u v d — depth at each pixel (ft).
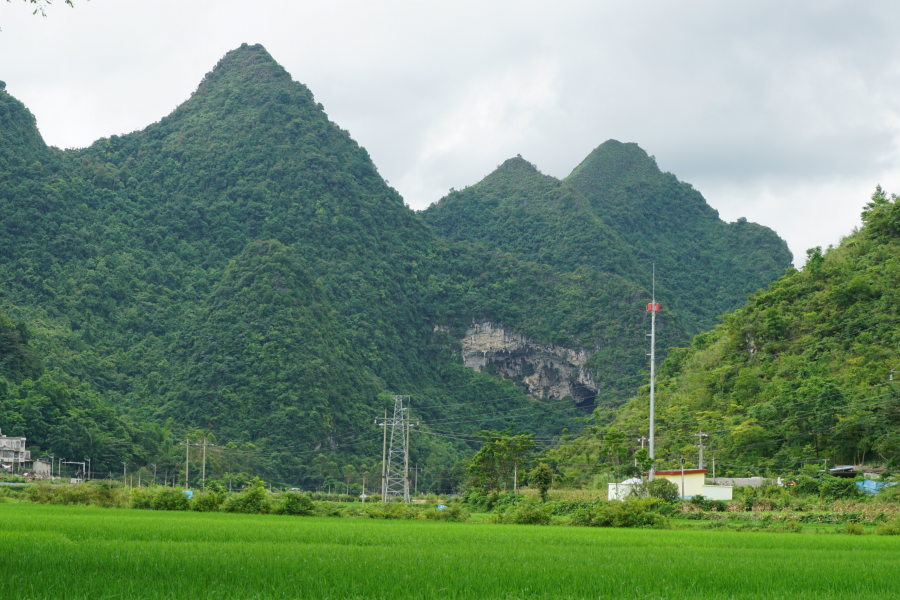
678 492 223.71
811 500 206.69
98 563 51.60
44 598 40.29
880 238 396.78
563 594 46.55
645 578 53.62
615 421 408.46
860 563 66.90
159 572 49.06
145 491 187.62
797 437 276.82
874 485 217.56
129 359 634.84
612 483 238.07
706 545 92.58
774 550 83.97
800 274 402.93
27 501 190.39
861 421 258.16
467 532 108.27
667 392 402.72
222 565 52.42
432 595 44.19
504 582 49.70
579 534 110.52
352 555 62.69
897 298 336.08
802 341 349.82
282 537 85.05
